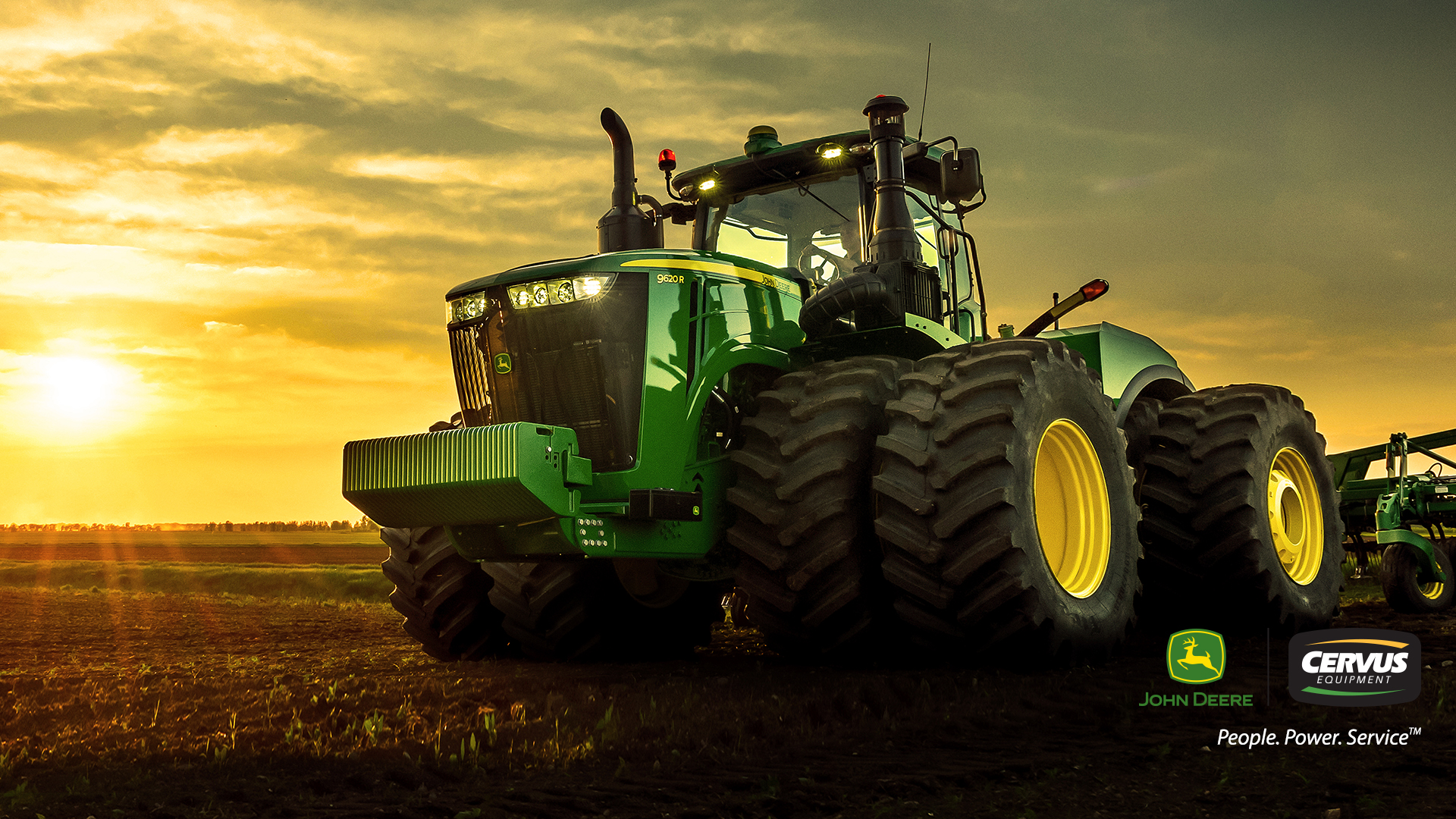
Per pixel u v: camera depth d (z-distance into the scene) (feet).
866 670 16.30
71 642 26.09
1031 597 15.26
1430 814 8.63
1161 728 12.12
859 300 17.20
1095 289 21.75
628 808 9.04
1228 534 20.18
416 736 11.84
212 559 142.72
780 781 9.82
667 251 16.96
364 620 34.30
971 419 15.38
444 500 15.52
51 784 9.91
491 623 20.16
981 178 18.93
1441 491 28.94
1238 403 21.35
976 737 11.76
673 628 20.90
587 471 15.80
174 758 10.84
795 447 15.89
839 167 20.56
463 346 17.53
